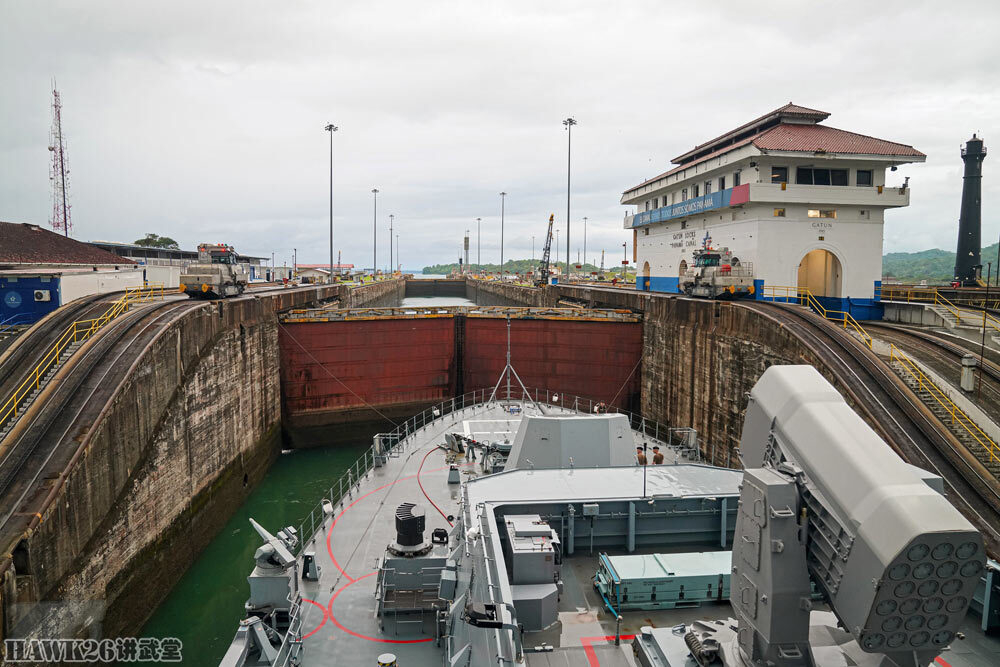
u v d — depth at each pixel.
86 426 22.06
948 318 38.50
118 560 23.52
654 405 52.22
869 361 30.28
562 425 18.48
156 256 92.56
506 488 15.41
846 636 9.07
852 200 45.62
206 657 23.03
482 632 10.78
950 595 6.56
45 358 28.17
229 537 34.22
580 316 55.50
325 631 15.48
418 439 30.56
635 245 78.06
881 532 6.49
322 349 51.62
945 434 24.61
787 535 7.69
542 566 12.09
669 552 14.77
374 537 20.58
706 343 42.88
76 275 46.09
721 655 8.73
